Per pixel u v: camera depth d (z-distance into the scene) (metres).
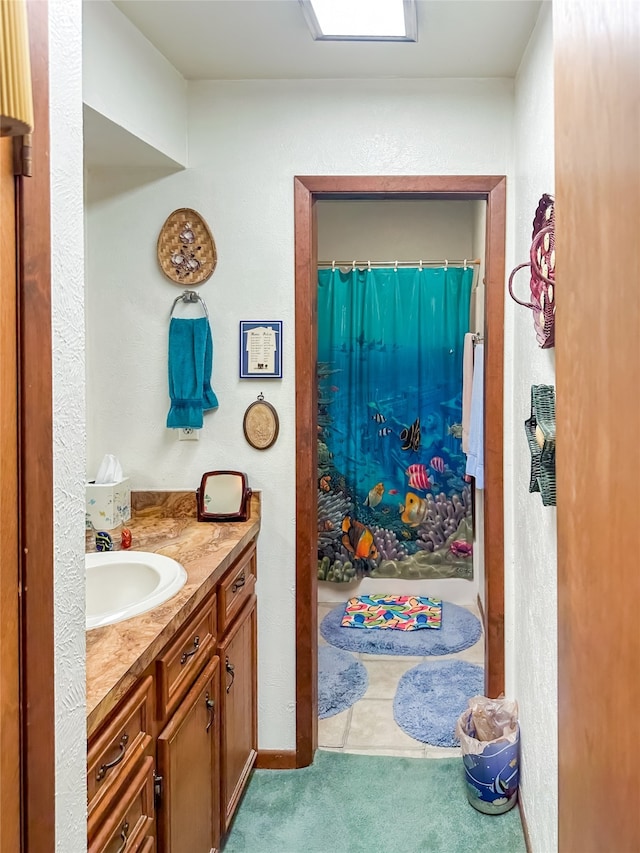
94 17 1.54
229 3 1.60
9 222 0.64
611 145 0.66
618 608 0.66
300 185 2.04
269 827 1.82
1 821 0.62
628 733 0.63
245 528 1.97
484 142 2.00
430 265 3.44
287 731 2.12
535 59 1.65
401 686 2.64
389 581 3.60
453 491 3.50
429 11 1.61
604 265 0.69
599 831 0.73
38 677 0.69
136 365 2.11
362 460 3.54
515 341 1.99
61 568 0.76
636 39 0.58
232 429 2.10
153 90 1.83
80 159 0.81
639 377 0.59
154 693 1.23
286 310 2.07
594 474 0.74
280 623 2.11
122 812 1.04
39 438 0.69
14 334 0.65
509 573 2.07
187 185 2.07
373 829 1.81
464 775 2.05
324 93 2.02
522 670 1.87
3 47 0.47
